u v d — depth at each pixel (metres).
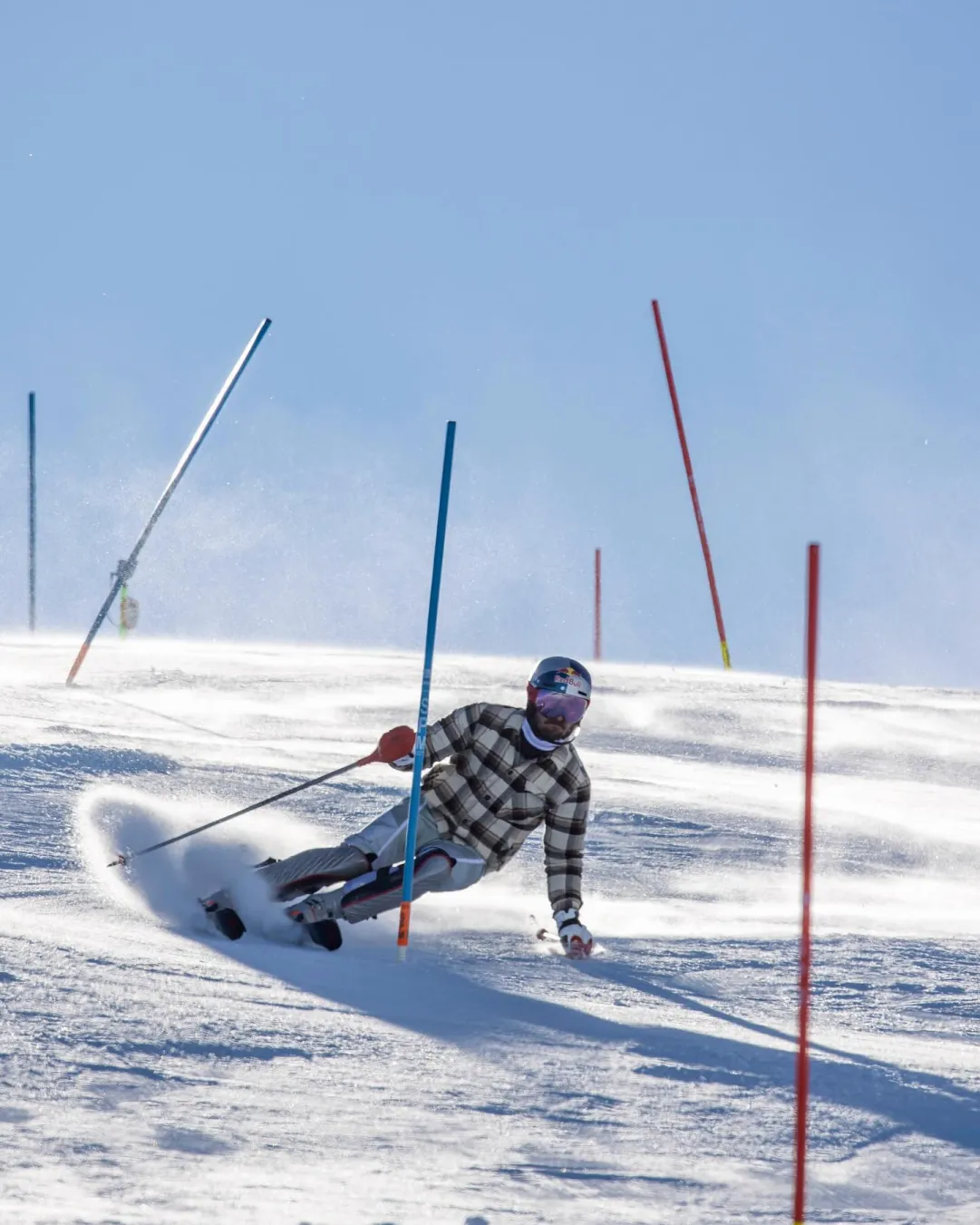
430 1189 9.11
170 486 49.78
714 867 27.56
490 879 24.70
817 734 52.06
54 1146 9.19
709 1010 15.67
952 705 63.12
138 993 13.12
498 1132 10.39
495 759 19.70
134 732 36.75
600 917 22.16
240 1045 11.89
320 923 17.72
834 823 33.31
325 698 49.91
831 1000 16.72
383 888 18.69
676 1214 9.06
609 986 16.81
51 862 19.97
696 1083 12.11
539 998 15.50
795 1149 10.49
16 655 57.56
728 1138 10.67
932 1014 16.22
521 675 61.41
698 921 22.25
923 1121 11.48
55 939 14.91
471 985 15.94
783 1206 9.35
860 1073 12.83
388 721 45.34
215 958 15.57
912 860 30.23
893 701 63.31
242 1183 8.89
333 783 30.73
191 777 29.25
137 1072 10.88
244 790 28.67
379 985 15.27
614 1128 10.68
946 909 24.78
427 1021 13.62
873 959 19.28
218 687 51.00
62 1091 10.24
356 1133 10.05
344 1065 11.70
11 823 22.27
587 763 41.53
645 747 46.50
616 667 71.12
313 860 19.45
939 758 49.09
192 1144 9.51
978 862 30.14
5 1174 8.65
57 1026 11.71
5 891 17.91
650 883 25.48
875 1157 10.51
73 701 43.12
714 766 43.94
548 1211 8.91
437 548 18.91
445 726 19.89
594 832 29.92
